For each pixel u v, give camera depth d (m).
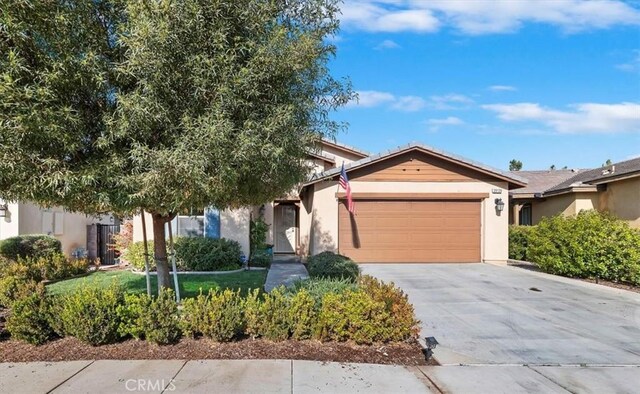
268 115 6.26
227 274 13.46
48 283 11.80
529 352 6.46
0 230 15.38
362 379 5.27
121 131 5.85
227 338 6.33
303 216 19.92
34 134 5.44
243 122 6.14
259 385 5.02
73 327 6.18
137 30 5.58
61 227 17.61
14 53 5.39
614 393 5.00
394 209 16.62
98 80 5.82
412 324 6.54
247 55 6.26
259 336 6.50
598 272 12.62
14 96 5.26
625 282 12.42
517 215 25.17
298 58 6.38
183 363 5.67
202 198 6.55
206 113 5.99
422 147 16.45
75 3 5.93
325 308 6.50
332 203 16.50
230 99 5.92
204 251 14.21
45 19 5.63
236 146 5.93
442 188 16.66
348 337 6.44
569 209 19.59
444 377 5.41
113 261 17.61
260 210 18.89
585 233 12.96
